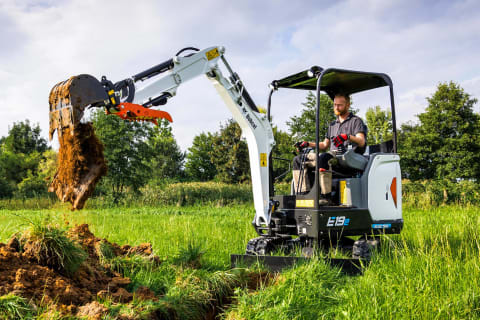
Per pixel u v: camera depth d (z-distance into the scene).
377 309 3.42
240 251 6.20
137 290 3.67
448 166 16.88
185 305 3.58
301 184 5.66
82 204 4.04
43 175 28.77
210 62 5.44
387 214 5.74
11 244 3.66
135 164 20.03
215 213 13.82
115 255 4.56
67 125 4.00
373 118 35.38
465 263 4.66
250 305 3.62
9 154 37.34
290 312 3.48
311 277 4.22
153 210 15.45
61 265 3.55
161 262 4.88
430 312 3.37
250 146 5.91
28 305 2.87
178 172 40.28
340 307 3.60
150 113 4.55
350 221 5.37
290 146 20.00
